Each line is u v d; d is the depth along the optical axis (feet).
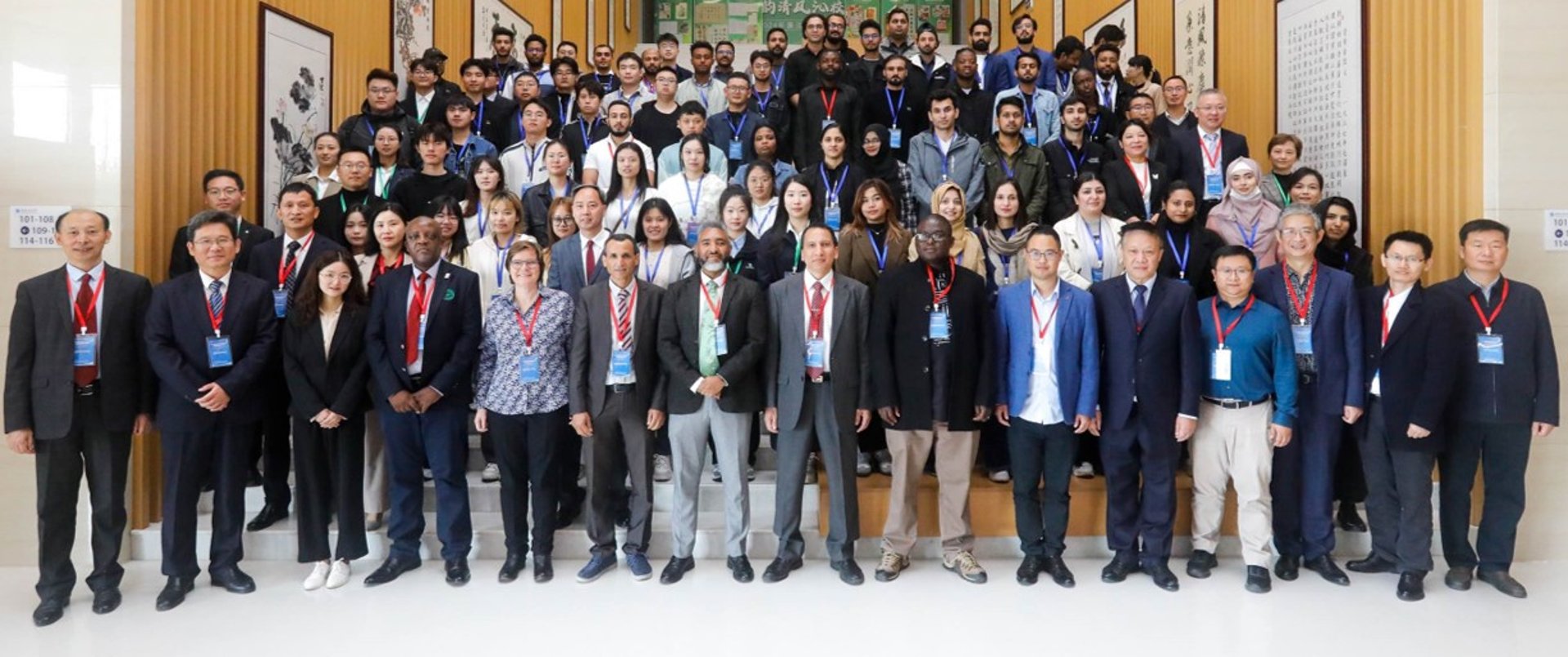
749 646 11.53
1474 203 15.03
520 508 13.83
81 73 14.49
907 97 22.52
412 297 13.60
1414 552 13.20
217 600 13.03
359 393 13.44
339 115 21.33
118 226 14.44
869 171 18.94
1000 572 14.25
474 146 20.39
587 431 13.55
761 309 13.69
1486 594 13.34
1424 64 15.92
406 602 12.91
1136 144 17.33
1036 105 21.84
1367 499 14.15
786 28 42.63
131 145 14.74
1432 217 15.75
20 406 12.26
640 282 13.87
